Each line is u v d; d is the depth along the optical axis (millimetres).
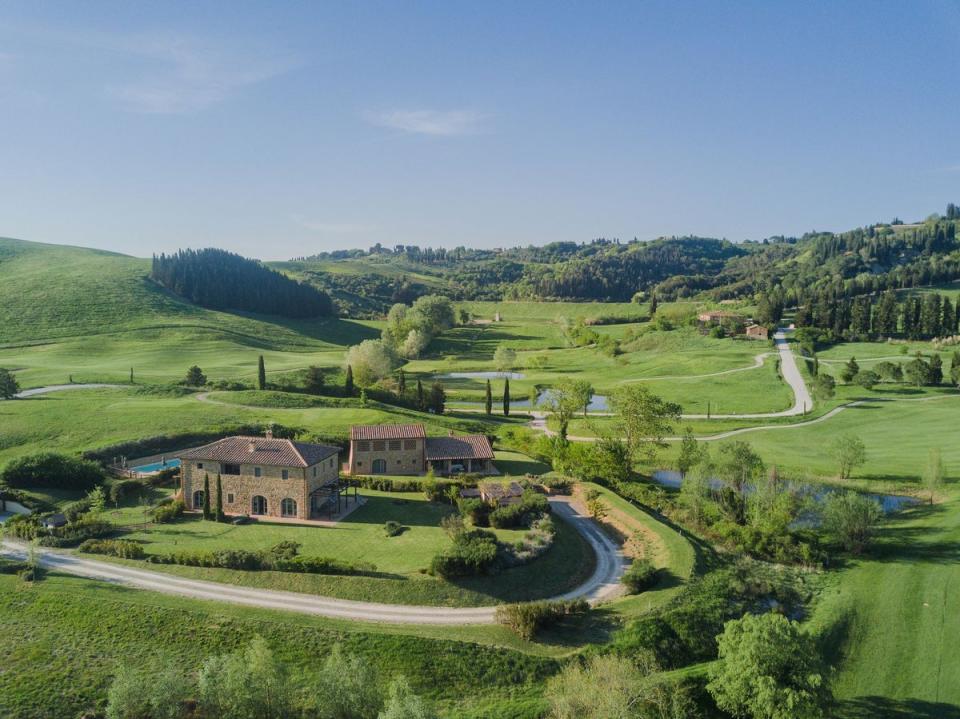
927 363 154625
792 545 66125
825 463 97000
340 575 56656
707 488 79062
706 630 51125
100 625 48125
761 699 37000
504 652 47062
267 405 123188
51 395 126438
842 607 54188
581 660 46375
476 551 58125
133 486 81688
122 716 38344
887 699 42188
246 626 48219
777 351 196375
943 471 84375
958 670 44688
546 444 101750
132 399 122875
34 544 57812
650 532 69188
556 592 57719
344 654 45438
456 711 41750
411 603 54031
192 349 194250
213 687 38250
